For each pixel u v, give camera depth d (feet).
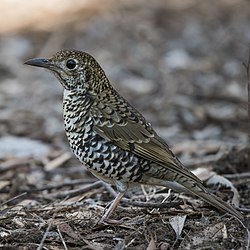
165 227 30.09
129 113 30.89
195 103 57.11
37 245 28.76
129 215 31.94
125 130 30.42
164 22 77.77
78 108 30.73
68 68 30.94
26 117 54.03
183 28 76.07
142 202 33.27
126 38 72.95
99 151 30.40
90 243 29.19
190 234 29.48
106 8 81.71
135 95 59.52
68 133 30.99
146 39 72.69
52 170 42.73
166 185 30.91
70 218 31.60
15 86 61.16
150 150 30.30
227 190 35.17
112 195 35.47
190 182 30.30
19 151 47.21
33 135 50.55
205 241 28.84
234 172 38.63
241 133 49.83
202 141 48.65
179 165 30.27
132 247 28.63
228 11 81.35
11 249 28.22
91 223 30.91
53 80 62.64
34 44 70.95
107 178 31.07
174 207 32.63
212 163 41.14
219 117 52.85
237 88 58.65
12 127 51.85
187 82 61.93
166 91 59.93
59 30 74.79
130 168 30.45
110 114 30.50
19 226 30.68
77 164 44.98
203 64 65.98
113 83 62.39
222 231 29.45
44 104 57.11
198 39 73.10
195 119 53.36
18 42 71.15
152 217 31.30
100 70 31.40
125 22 76.95
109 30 74.74
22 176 40.73
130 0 84.74
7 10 81.05
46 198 36.99
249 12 81.05
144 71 65.16
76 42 71.82
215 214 31.50
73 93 30.99
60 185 38.65
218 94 58.08
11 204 36.86
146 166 30.50
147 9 81.66
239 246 28.55
